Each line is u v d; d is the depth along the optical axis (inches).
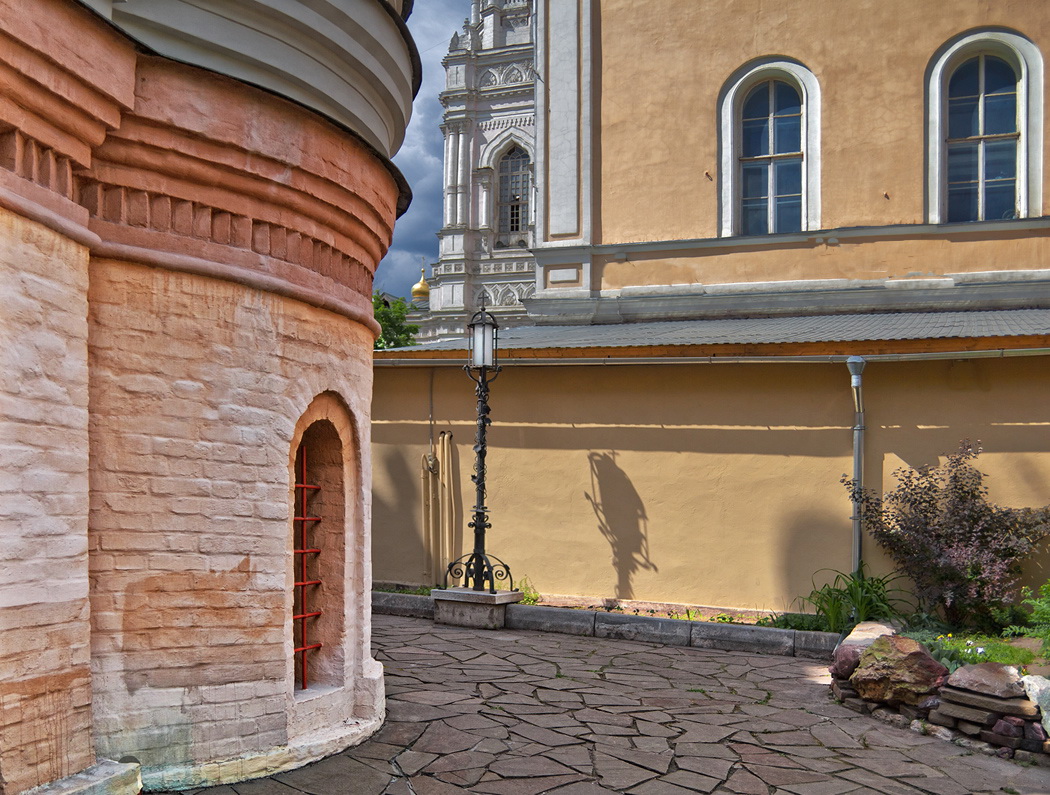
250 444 197.2
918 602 397.4
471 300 2253.9
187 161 185.3
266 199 200.8
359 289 242.7
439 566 488.4
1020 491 392.5
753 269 582.2
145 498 181.2
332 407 229.1
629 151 613.3
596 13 624.4
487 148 2244.1
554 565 465.1
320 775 203.2
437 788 201.9
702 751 240.5
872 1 573.3
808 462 423.8
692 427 444.1
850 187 573.3
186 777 184.5
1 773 147.0
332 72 218.2
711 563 437.1
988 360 399.9
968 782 223.9
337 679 232.8
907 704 272.7
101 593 176.1
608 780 214.5
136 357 180.5
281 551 202.5
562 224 621.0
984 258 546.0
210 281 191.5
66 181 164.2
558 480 466.9
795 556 423.2
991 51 563.5
